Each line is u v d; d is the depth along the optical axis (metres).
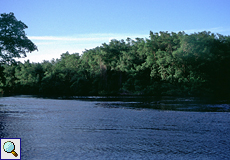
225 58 85.06
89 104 45.28
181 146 13.63
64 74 119.69
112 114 28.66
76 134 16.77
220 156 11.80
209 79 82.88
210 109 33.72
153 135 16.55
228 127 19.66
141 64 106.06
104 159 11.17
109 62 110.75
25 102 51.62
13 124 20.89
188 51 82.56
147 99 61.44
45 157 11.39
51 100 59.66
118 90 105.31
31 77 130.88
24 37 46.06
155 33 106.62
